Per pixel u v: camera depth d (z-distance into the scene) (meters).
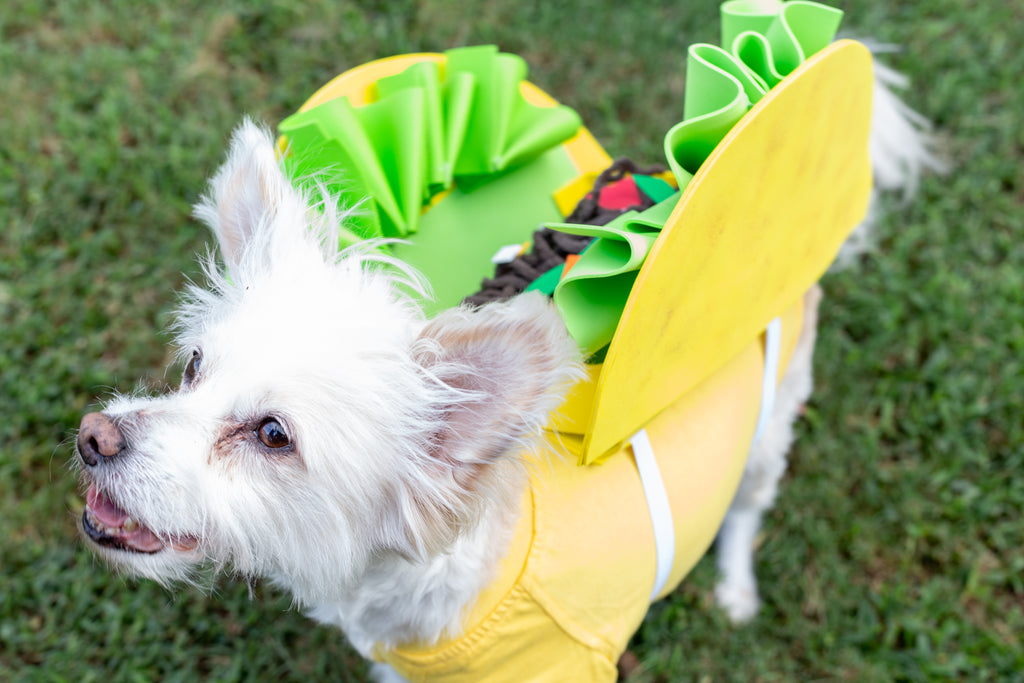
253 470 0.63
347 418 0.62
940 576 0.98
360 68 0.83
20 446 0.98
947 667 0.92
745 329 0.70
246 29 1.31
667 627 0.95
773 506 1.01
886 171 0.95
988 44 1.32
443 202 0.78
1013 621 0.96
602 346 0.63
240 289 0.66
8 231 1.11
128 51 1.28
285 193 0.67
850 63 0.65
